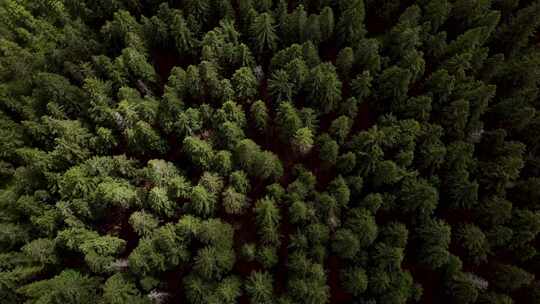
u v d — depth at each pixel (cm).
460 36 3616
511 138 3550
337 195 3067
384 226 3136
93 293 3089
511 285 2984
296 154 3541
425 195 2961
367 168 3172
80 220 3375
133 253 2969
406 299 2905
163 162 3341
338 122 3253
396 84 3353
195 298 2980
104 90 3712
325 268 3136
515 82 3603
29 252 3153
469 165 3253
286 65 3466
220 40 3712
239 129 3434
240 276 3139
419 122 3388
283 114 3391
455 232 3153
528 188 3180
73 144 3516
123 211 3506
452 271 2978
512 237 3078
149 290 3088
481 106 3288
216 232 3059
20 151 3531
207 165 3362
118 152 3734
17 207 3450
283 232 3192
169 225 3058
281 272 3138
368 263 3027
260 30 3669
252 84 3581
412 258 3219
